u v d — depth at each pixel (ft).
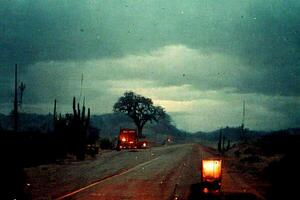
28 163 103.81
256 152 170.81
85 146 159.74
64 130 150.51
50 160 122.11
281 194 57.16
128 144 235.61
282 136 183.73
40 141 132.46
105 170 97.50
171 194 57.67
